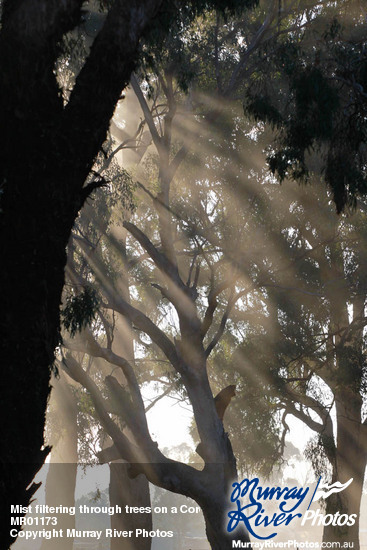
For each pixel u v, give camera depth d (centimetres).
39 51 956
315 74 1655
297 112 1689
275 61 1959
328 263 2952
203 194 2375
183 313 2025
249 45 2062
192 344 2019
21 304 903
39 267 920
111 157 2352
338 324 3081
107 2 1366
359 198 2644
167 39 1877
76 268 2245
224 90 2127
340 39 1819
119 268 2755
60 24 978
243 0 1513
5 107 936
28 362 898
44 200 937
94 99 1009
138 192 2730
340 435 3388
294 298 2962
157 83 2183
